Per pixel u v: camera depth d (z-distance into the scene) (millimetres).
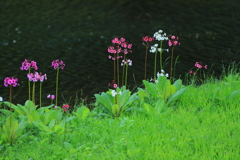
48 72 12305
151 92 8984
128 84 11391
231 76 10125
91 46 14891
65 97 10484
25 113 8219
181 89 8977
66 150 6965
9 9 20375
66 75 12094
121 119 8023
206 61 13023
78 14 19516
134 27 17188
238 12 19469
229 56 13430
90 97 10438
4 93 10797
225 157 6469
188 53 13859
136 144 7109
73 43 15211
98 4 21516
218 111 8531
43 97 10508
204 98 8992
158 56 13688
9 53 13969
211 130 7570
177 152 6641
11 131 7328
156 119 7992
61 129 7391
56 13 19703
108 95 8789
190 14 19219
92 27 17312
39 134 7637
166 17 18734
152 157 6574
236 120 8008
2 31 16641
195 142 6980
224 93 9023
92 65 12961
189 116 8156
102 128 7809
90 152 6801
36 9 20453
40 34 16328
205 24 17453
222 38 15461
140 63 13125
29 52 14117
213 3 21375
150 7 20656
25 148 7098
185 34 16062
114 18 18703
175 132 7453
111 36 16031
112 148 7012
